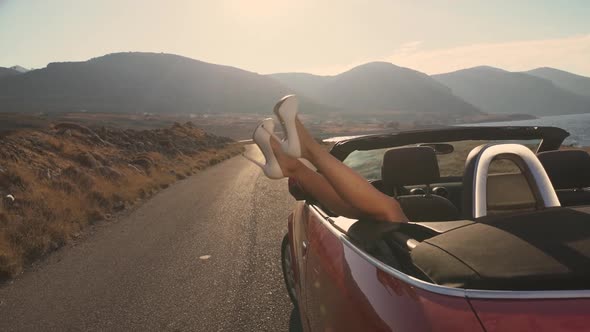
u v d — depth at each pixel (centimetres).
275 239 774
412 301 166
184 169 2577
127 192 1533
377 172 402
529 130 366
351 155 381
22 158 1616
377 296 189
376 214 248
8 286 654
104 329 464
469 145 389
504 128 369
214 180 1997
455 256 165
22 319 514
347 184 244
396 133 371
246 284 556
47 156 1834
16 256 763
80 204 1224
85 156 1950
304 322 339
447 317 148
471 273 152
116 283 610
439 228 203
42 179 1391
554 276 143
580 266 144
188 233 891
